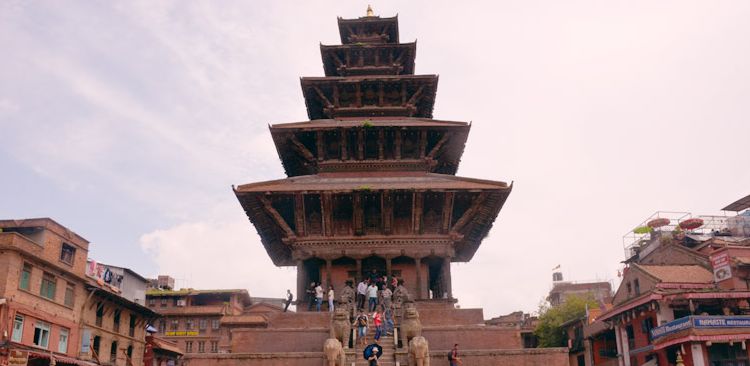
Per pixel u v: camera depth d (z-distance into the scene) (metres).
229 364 28.30
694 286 53.12
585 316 69.31
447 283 35.47
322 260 36.25
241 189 35.22
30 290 51.78
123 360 68.69
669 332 48.44
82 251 61.22
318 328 30.28
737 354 46.09
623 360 56.97
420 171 38.69
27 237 55.09
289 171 43.50
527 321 89.62
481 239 42.69
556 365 28.75
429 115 45.53
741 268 52.06
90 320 62.00
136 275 80.12
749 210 70.12
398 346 28.61
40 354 51.53
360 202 35.41
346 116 42.38
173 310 97.94
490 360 28.77
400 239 35.81
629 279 59.72
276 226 37.47
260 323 92.50
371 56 46.12
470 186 35.34
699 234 67.06
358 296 33.53
